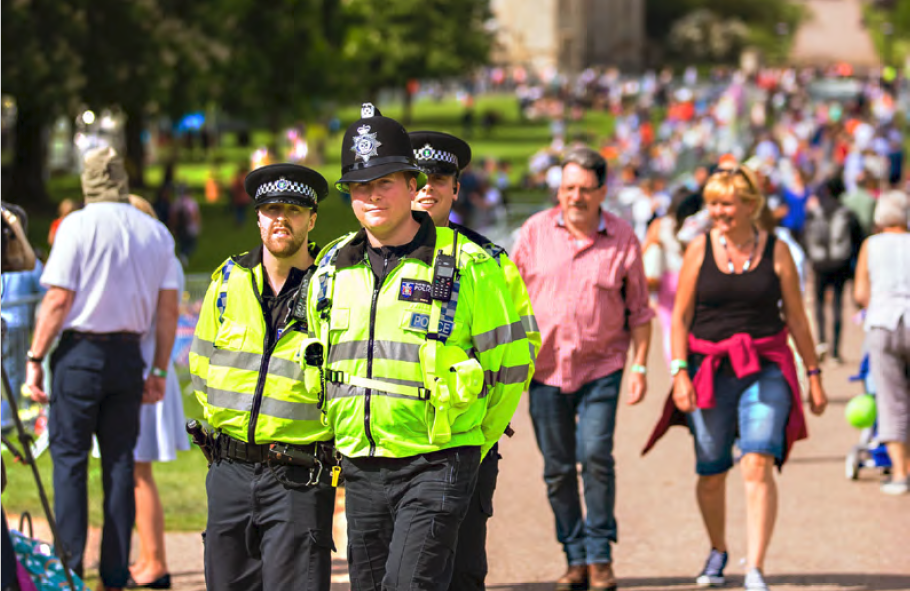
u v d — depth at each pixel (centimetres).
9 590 1253
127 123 10312
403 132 1122
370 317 1111
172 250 1571
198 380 1263
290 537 1221
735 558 1792
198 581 1658
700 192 2066
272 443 1219
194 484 2183
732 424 1619
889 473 2292
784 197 4822
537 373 1631
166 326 1565
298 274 1244
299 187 1218
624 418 2833
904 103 17438
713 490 1641
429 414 1102
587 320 1611
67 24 7456
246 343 1227
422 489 1105
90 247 1494
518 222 6856
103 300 1496
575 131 19838
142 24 7831
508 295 1146
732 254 1611
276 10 11200
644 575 1706
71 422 1491
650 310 1652
